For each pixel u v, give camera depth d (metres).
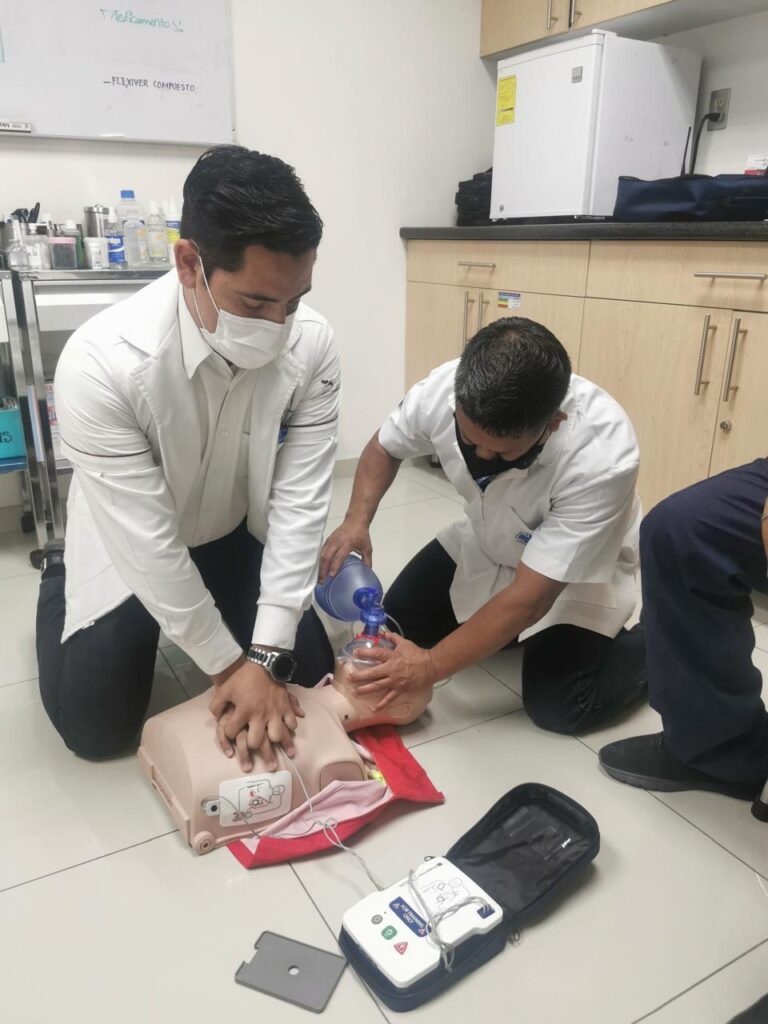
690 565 1.11
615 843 1.16
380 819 1.21
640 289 2.11
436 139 2.90
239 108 2.50
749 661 1.19
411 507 2.63
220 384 1.11
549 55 2.45
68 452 1.09
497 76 2.76
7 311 1.97
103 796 1.25
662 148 2.52
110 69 2.25
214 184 0.87
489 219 2.86
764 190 1.88
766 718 1.23
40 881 1.08
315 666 1.43
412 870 1.04
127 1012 0.90
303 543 1.22
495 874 1.07
